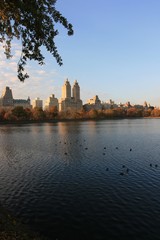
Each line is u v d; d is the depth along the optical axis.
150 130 126.00
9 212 25.23
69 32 16.03
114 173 39.81
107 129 135.25
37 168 44.03
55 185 34.00
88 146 70.25
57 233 21.41
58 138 92.00
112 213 25.09
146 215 24.50
